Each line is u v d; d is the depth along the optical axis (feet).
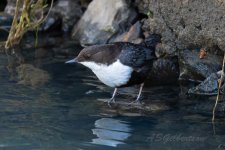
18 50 49.96
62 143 28.22
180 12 40.29
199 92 38.01
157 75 42.47
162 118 32.71
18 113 33.12
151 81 41.27
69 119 32.24
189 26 40.01
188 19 39.83
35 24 51.49
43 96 36.73
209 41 38.96
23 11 50.57
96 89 38.73
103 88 39.01
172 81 41.24
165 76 42.47
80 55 36.29
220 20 37.37
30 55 48.08
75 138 28.99
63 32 56.29
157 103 35.76
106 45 35.76
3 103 35.01
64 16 56.29
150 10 43.21
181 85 40.19
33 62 45.80
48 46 51.37
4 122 31.50
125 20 50.11
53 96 36.78
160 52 43.34
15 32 51.13
